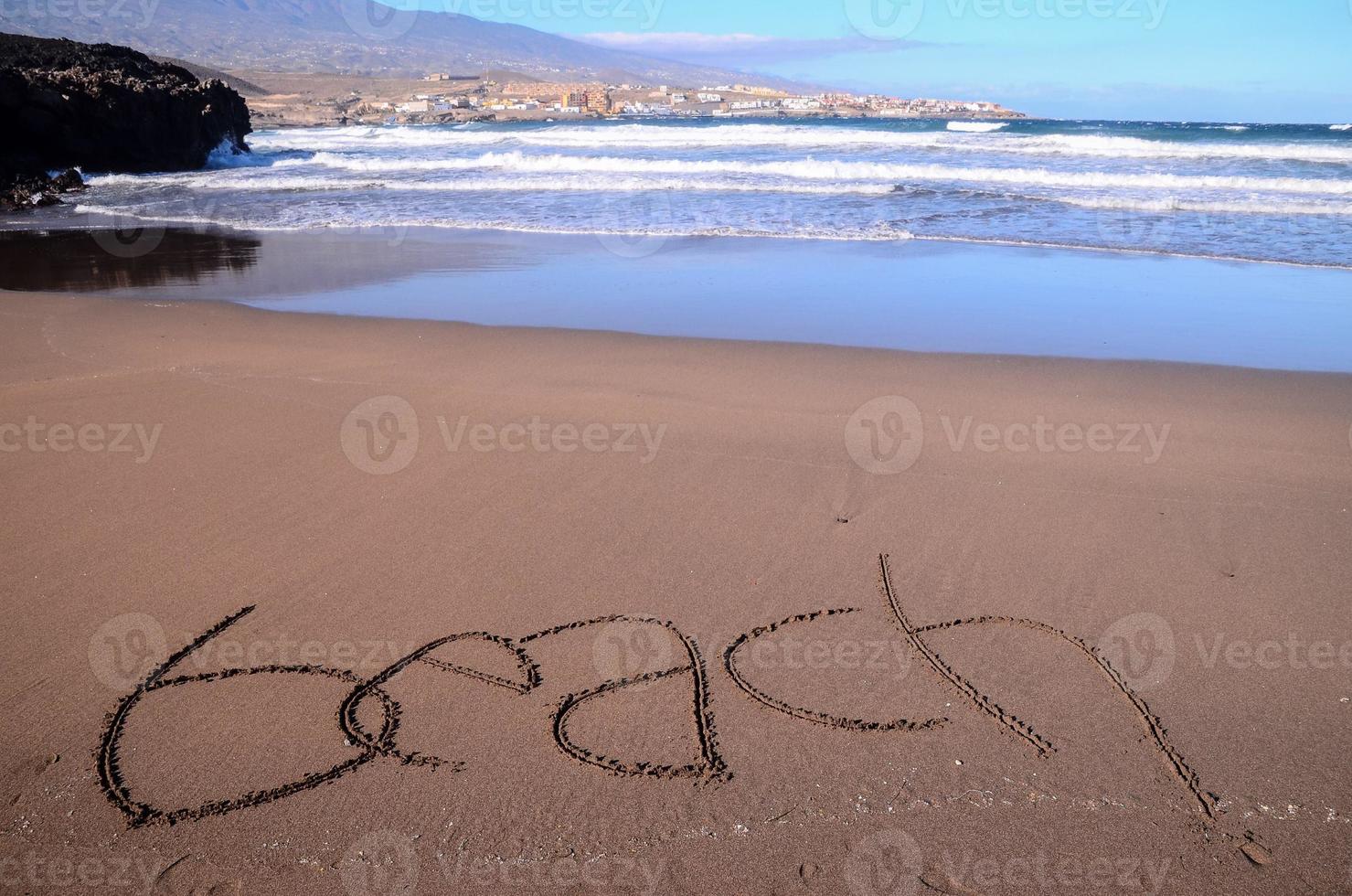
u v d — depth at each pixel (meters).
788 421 5.92
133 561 4.24
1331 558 4.19
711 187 18.14
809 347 7.61
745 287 10.02
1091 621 3.78
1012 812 2.84
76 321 8.57
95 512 4.71
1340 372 6.81
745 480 5.06
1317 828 2.75
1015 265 11.02
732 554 4.31
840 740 3.13
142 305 9.23
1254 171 19.80
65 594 3.97
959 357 7.28
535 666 3.52
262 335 8.06
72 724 3.18
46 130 25.55
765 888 2.58
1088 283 10.08
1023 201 15.85
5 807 2.83
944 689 3.38
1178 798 2.88
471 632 3.72
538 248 12.57
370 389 6.58
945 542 4.40
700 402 6.27
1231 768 2.99
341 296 9.84
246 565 4.21
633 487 4.98
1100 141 27.94
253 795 2.88
